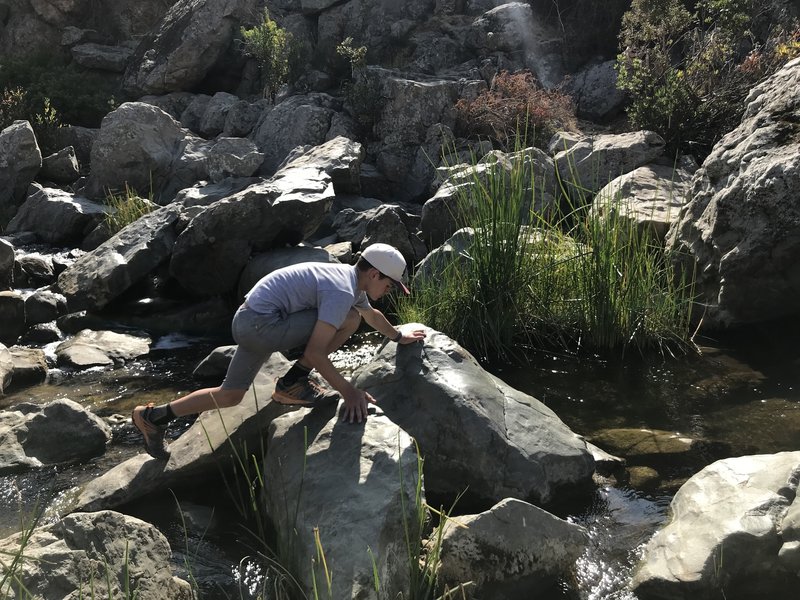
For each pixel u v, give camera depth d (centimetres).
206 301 763
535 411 431
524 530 345
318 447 361
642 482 420
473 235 625
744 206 632
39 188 1181
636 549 363
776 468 364
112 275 752
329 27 1631
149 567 313
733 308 639
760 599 323
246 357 380
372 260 369
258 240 759
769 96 700
